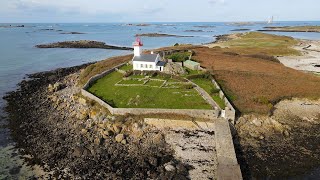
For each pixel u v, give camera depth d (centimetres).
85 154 3672
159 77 6022
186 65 7006
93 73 6875
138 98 4778
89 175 3312
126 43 18662
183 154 3588
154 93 5075
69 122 4578
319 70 8412
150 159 3481
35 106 5534
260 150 3816
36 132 4394
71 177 3294
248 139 4069
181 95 4962
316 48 13075
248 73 6712
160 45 16675
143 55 6525
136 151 3697
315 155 3719
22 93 6419
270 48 12269
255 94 5294
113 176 3262
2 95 6350
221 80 6059
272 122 4459
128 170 3356
